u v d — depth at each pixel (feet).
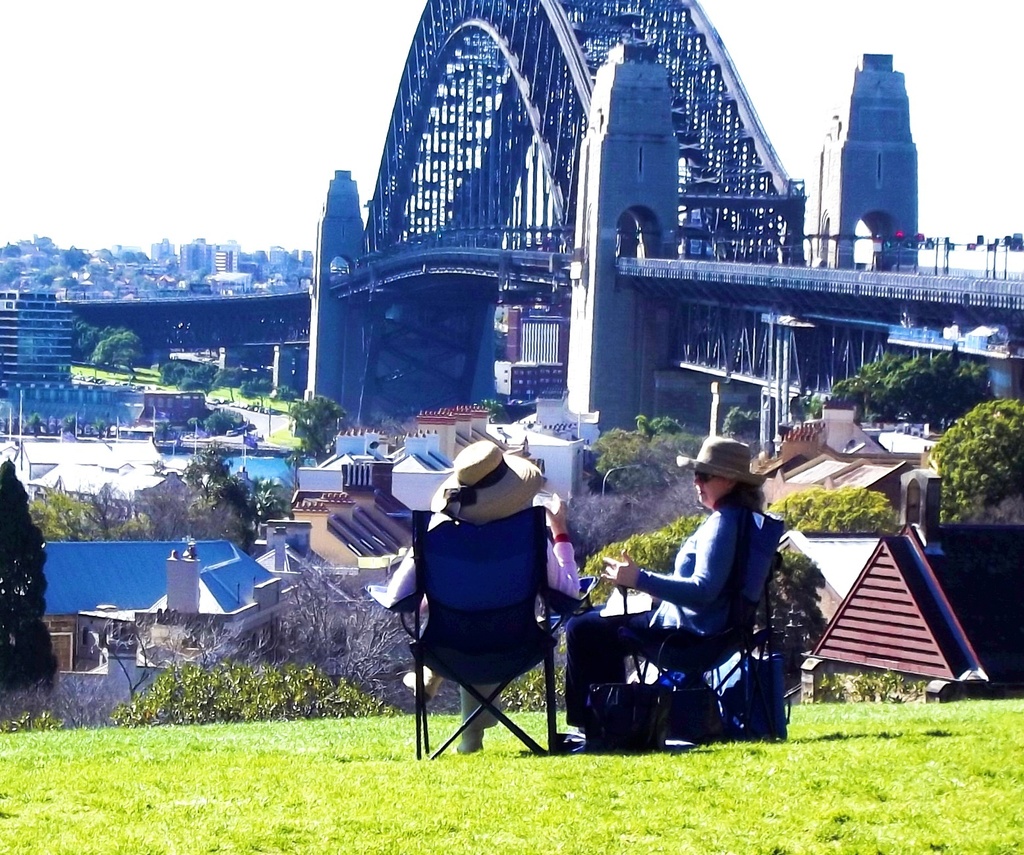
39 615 205.05
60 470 555.69
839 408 413.59
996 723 54.70
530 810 41.01
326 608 218.59
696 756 46.39
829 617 185.47
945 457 327.88
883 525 290.76
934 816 40.29
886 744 48.37
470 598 47.37
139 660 208.23
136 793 43.39
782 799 41.63
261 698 148.66
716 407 621.72
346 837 39.01
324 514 341.41
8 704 183.62
